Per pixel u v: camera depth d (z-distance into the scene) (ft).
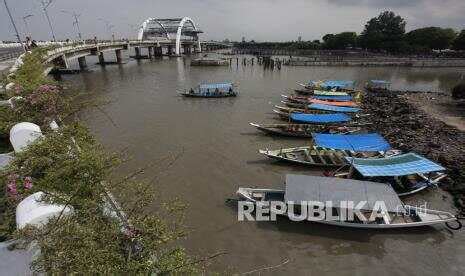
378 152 91.35
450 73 294.66
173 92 186.70
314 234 60.75
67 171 30.53
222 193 73.26
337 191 62.23
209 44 642.63
